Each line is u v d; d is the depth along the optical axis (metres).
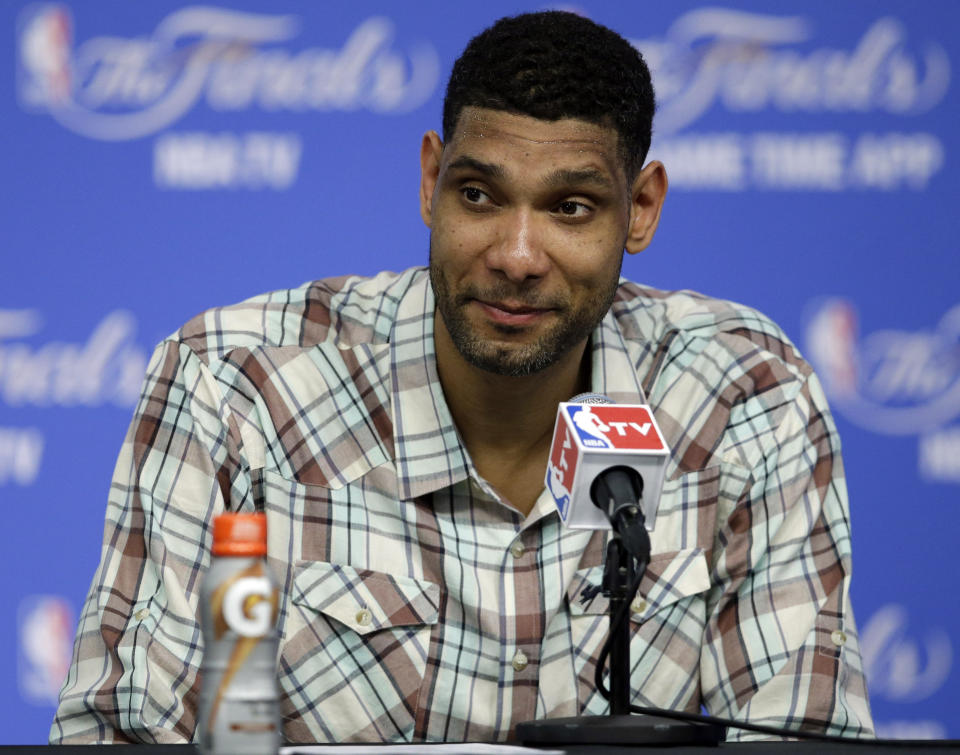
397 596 7.23
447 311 6.74
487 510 7.40
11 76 12.13
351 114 12.30
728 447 7.78
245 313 7.84
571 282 6.61
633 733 5.27
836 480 7.94
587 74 6.52
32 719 11.75
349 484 7.43
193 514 7.23
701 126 12.29
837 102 12.33
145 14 12.25
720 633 7.48
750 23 12.32
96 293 12.11
